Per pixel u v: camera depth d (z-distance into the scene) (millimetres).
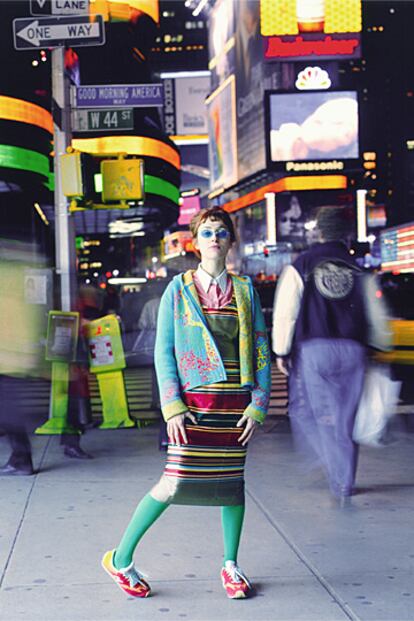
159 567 4883
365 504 6379
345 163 122375
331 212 6504
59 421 9781
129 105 10688
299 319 6453
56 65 10586
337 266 6410
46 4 9938
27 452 7570
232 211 176125
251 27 163750
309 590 4500
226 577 4418
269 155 122812
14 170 23203
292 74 152000
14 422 7500
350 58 86500
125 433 9914
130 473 7574
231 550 4445
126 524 5816
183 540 5410
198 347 4207
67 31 9680
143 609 4227
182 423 4152
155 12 45406
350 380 6430
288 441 9211
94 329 10289
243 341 4242
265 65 154500
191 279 4285
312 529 5688
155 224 41750
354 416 6469
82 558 5059
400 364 15445
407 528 5707
